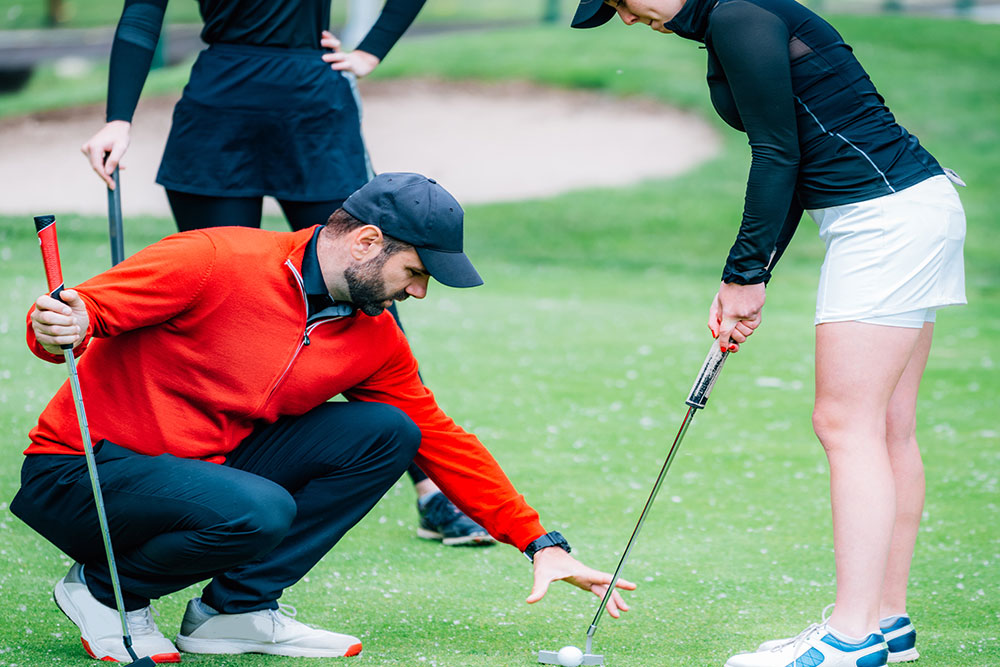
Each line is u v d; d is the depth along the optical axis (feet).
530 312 57.67
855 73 19.92
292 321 19.75
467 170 95.40
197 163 27.14
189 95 27.17
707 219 85.30
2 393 39.09
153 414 19.63
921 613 23.79
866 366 19.79
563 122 103.81
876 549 19.75
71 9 210.18
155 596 19.95
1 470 31.53
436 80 111.55
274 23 26.94
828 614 23.70
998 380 46.06
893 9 148.87
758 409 41.14
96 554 19.84
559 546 21.09
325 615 23.09
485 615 23.39
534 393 42.29
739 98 19.62
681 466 34.35
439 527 27.94
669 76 110.73
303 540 20.89
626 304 61.31
